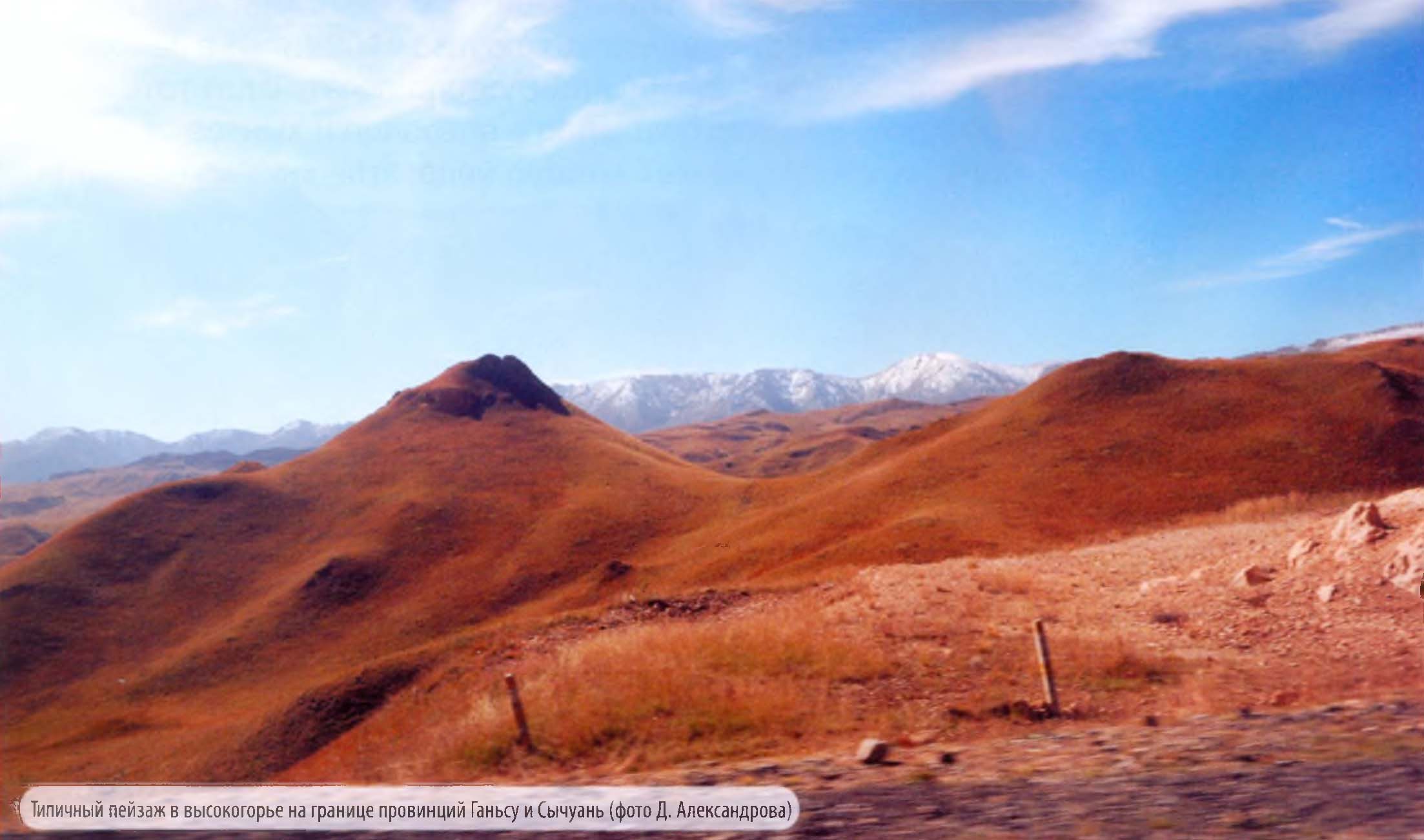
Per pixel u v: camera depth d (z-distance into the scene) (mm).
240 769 30219
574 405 182625
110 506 115062
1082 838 5383
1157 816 5711
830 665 14133
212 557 110438
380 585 100625
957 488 67500
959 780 7230
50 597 96500
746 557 69875
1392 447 58469
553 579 95500
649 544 101062
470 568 101625
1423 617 14508
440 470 133250
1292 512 40156
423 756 11594
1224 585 19219
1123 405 76625
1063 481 62969
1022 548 46781
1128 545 31531
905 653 15023
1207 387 76375
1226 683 12164
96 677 84312
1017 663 13930
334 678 32625
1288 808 5684
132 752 45562
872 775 7809
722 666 14492
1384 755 6957
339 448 144750
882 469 82562
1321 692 11164
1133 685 12469
